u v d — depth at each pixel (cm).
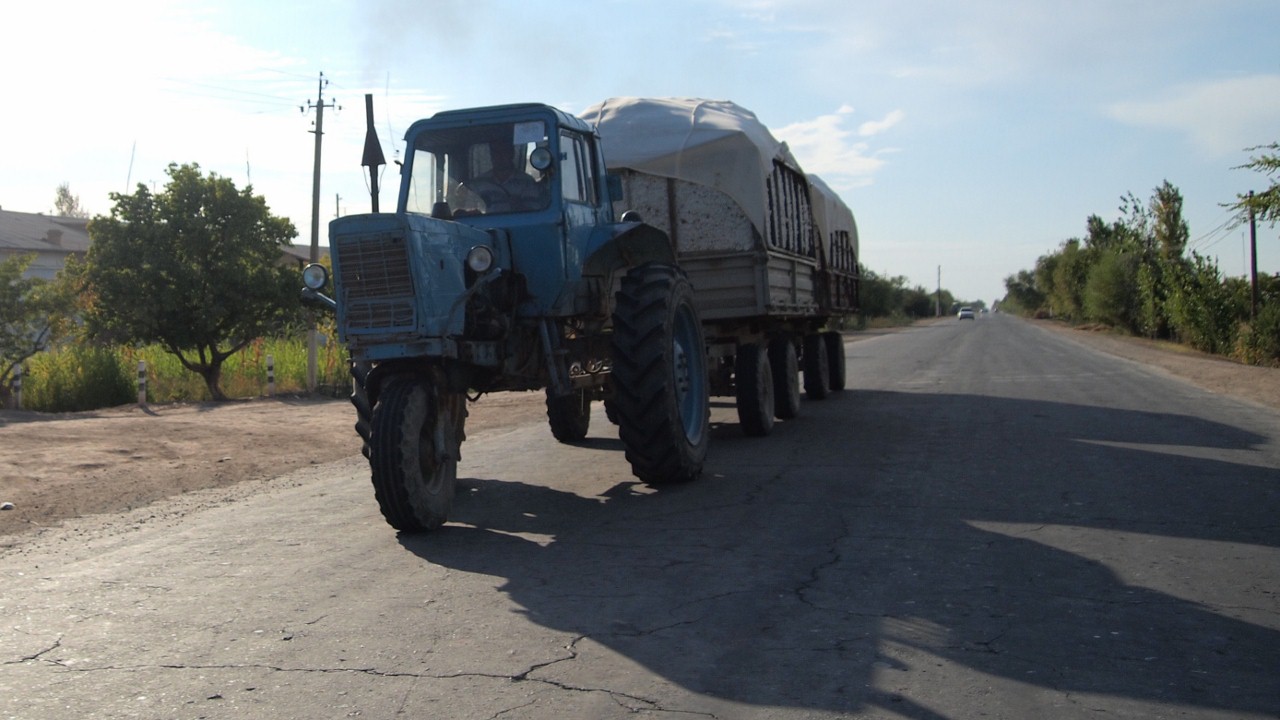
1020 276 13812
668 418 820
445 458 712
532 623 488
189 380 2127
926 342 4312
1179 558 592
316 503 843
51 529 765
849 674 412
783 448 1080
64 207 7931
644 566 591
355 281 680
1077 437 1123
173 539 710
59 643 476
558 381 803
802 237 1401
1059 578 552
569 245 810
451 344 695
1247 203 2016
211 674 428
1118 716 369
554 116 812
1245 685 397
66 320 2031
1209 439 1094
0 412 1617
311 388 2203
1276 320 2564
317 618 505
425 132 834
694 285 1150
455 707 386
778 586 541
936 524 688
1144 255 4825
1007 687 397
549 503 803
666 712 377
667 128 1148
